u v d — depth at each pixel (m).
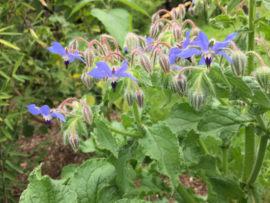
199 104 0.15
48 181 0.15
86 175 0.18
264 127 0.17
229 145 0.23
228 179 0.20
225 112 0.17
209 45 0.12
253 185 0.20
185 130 0.19
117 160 0.18
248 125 0.17
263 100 0.14
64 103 0.16
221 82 0.15
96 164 0.19
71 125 0.16
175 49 0.14
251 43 0.17
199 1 0.20
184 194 0.21
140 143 0.17
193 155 0.24
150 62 0.14
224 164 0.24
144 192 0.21
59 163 0.39
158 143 0.16
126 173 0.18
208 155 0.21
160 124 0.17
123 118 0.19
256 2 0.15
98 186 0.18
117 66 0.14
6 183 0.28
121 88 0.15
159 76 0.16
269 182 0.22
